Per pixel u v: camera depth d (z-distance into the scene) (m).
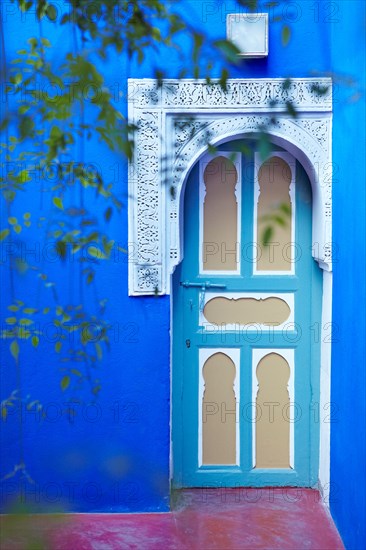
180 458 4.20
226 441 4.21
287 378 4.20
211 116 3.84
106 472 3.95
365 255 3.10
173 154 3.84
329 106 3.80
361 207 3.18
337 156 3.71
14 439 3.93
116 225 3.86
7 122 2.27
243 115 3.83
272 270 4.16
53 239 3.83
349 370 3.43
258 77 3.80
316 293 4.15
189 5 3.76
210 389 4.20
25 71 3.11
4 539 3.63
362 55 3.09
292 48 3.78
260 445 4.21
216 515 3.98
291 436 4.21
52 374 3.91
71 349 3.89
